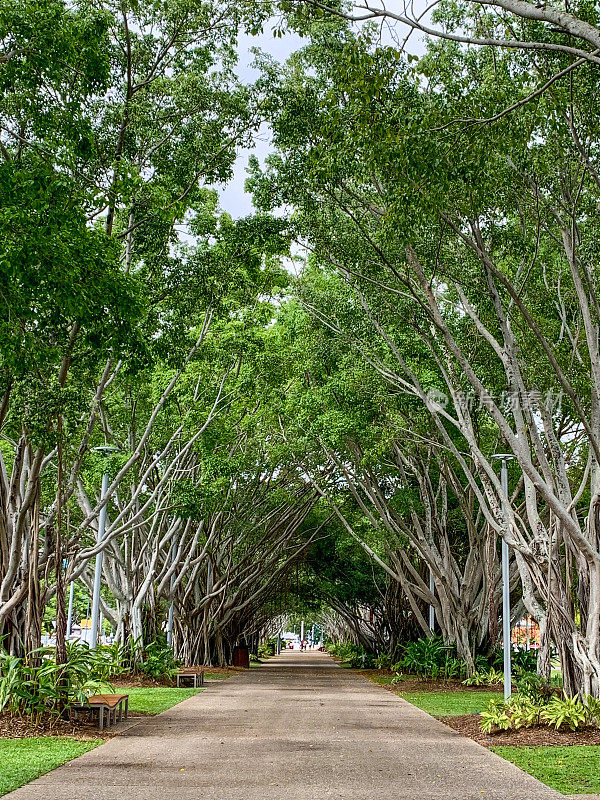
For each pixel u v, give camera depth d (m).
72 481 16.42
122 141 14.63
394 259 17.16
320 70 15.62
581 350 16.33
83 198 11.05
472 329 19.06
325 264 20.75
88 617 68.31
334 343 23.36
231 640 45.66
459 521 31.95
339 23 15.27
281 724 15.44
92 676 15.16
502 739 13.42
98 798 8.39
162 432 25.09
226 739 13.19
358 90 10.11
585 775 10.04
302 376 25.80
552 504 14.25
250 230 17.55
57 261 9.39
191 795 8.63
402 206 11.70
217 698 21.47
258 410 30.11
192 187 16.39
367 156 11.03
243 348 22.92
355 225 17.55
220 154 16.14
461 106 10.54
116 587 28.12
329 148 14.56
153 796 8.54
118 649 25.94
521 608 29.48
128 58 14.48
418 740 13.39
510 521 17.22
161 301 17.83
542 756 11.54
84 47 12.01
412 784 9.46
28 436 13.44
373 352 21.47
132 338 12.01
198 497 24.64
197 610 37.50
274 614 59.75
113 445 23.03
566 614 15.61
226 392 24.41
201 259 17.77
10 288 9.30
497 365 18.53
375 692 24.56
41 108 11.99
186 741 12.88
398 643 35.66
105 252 10.92
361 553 40.00
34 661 14.29
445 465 26.25
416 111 11.03
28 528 15.42
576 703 14.31
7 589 14.51
